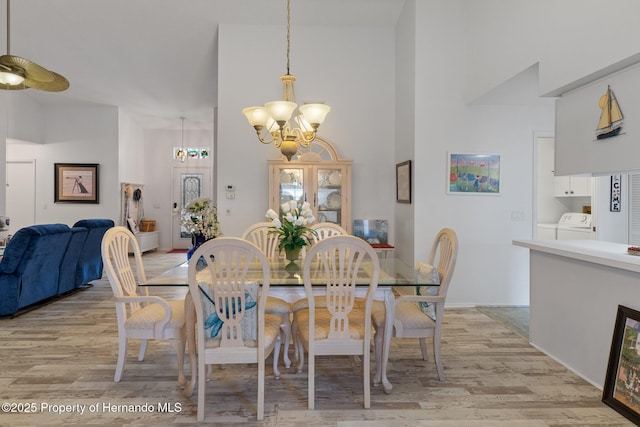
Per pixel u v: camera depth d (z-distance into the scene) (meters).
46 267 4.16
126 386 2.46
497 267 4.35
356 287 2.34
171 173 9.03
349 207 4.73
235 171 4.88
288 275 2.51
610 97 2.43
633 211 4.30
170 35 5.07
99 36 5.07
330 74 4.99
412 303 2.79
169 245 9.06
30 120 6.98
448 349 3.11
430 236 4.28
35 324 3.63
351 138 5.02
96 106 7.34
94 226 4.89
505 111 4.30
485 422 2.07
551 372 2.69
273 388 2.46
